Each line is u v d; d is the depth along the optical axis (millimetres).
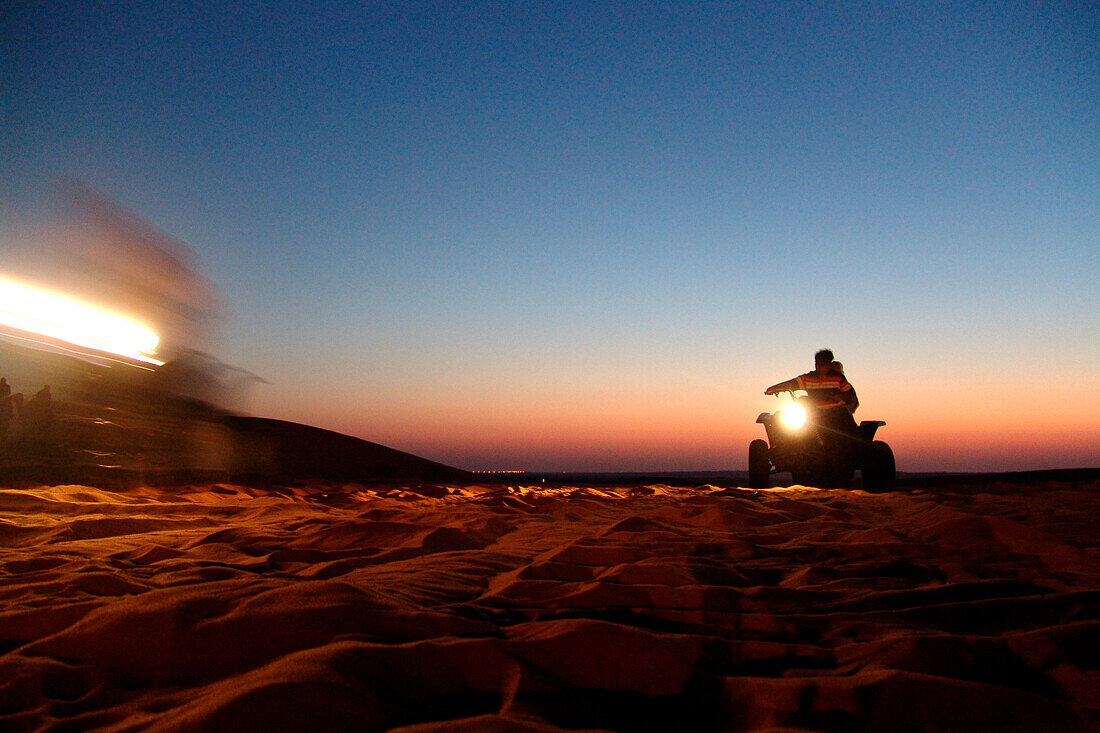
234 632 1933
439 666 1784
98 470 7973
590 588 2754
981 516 4484
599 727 1579
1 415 8742
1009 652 2053
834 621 2400
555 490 10344
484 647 1856
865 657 2025
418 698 1648
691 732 1583
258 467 11141
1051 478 11812
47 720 1552
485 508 6555
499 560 3676
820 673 1922
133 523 4863
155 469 8844
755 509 6051
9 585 2867
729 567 3350
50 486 7027
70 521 4742
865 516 6246
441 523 5004
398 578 3010
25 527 4465
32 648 1932
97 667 1844
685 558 3516
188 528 5051
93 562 3311
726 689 1777
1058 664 1979
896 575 3305
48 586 2744
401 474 13039
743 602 2668
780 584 3201
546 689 1698
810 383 10719
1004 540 4156
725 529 5113
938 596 2773
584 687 1776
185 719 1415
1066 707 1658
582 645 1925
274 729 1399
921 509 6539
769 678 1809
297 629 1954
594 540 4215
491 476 14516
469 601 2721
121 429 10070
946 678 1747
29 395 10492
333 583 2221
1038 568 3510
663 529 4781
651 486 11508
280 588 2213
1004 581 2918
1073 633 2131
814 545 4059
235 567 3387
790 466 10883
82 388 11305
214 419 12883
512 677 1740
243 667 1835
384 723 1486
